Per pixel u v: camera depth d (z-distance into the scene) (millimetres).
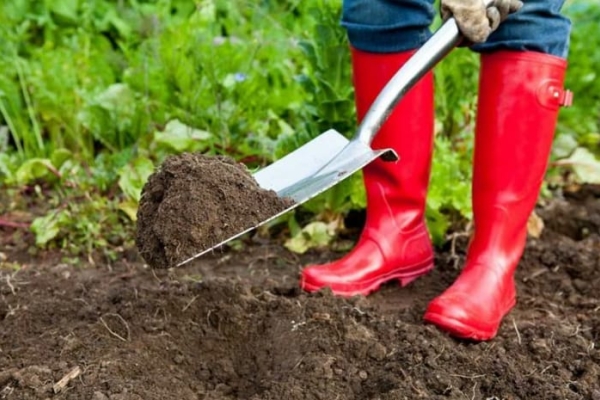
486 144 2764
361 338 2613
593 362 2574
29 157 4289
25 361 2561
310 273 2963
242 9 4969
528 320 2885
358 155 2361
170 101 4113
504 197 2775
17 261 3521
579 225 3875
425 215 3377
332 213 3549
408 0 2729
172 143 3807
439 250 3473
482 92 2771
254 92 4051
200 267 3354
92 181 3906
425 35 2809
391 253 3035
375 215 3061
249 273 3289
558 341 2686
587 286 3152
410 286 3123
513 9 2477
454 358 2561
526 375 2506
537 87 2693
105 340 2654
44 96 4234
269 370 2602
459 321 2666
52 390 2393
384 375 2469
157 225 2250
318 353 2566
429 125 2961
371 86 2861
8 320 2846
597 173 4066
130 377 2514
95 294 3018
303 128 3568
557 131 4590
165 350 2646
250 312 2801
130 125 4039
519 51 2686
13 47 4547
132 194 3686
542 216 3873
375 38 2791
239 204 2275
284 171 2438
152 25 4809
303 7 4352
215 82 3920
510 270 2834
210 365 2648
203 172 2289
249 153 3830
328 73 3428
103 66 4586
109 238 3604
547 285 3172
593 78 4668
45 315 2863
